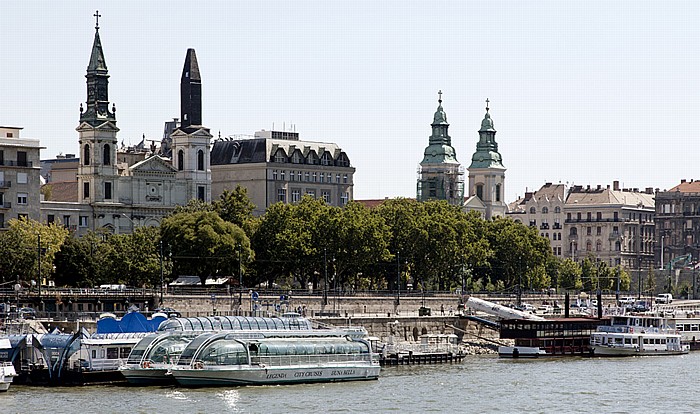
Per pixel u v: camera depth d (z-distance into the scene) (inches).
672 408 6250.0
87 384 6717.5
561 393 6747.1
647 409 6210.6
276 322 7391.7
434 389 6820.9
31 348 6899.6
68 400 6166.3
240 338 6865.2
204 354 6663.4
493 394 6658.5
